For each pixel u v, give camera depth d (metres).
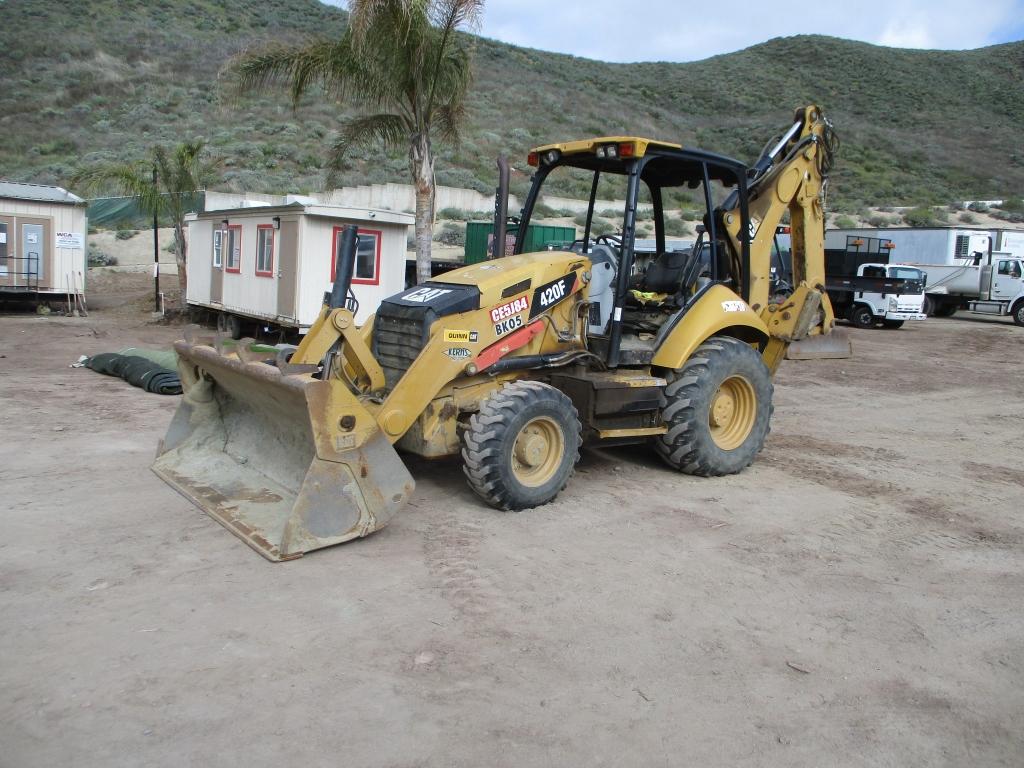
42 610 4.18
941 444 8.93
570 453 6.07
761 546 5.47
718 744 3.28
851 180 50.03
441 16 12.62
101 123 43.47
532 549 5.23
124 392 10.06
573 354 6.49
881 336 21.17
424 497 6.21
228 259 16.28
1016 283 26.36
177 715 3.32
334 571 4.76
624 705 3.53
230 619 4.14
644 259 7.91
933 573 5.14
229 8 67.75
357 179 37.28
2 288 18.58
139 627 4.03
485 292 5.95
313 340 5.49
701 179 7.20
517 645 4.00
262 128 43.69
